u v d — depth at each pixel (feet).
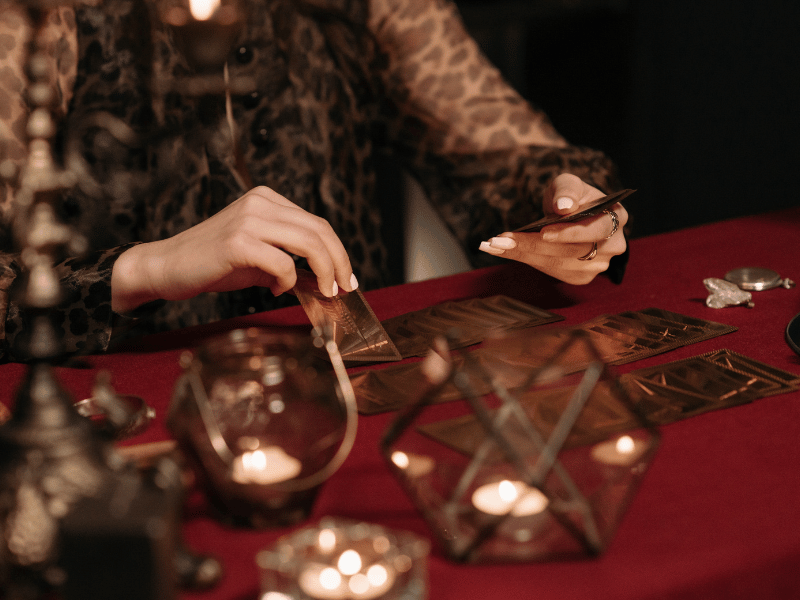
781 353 4.27
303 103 6.24
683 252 5.32
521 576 3.35
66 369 4.41
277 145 6.17
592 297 4.86
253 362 3.42
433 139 6.50
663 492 3.60
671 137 14.56
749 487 3.61
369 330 4.47
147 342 4.67
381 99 6.62
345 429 3.51
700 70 13.76
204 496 3.53
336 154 6.41
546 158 6.06
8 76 5.48
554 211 5.00
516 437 3.62
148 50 5.89
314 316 4.50
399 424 3.46
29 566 3.27
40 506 3.23
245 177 6.02
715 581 3.36
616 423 3.81
